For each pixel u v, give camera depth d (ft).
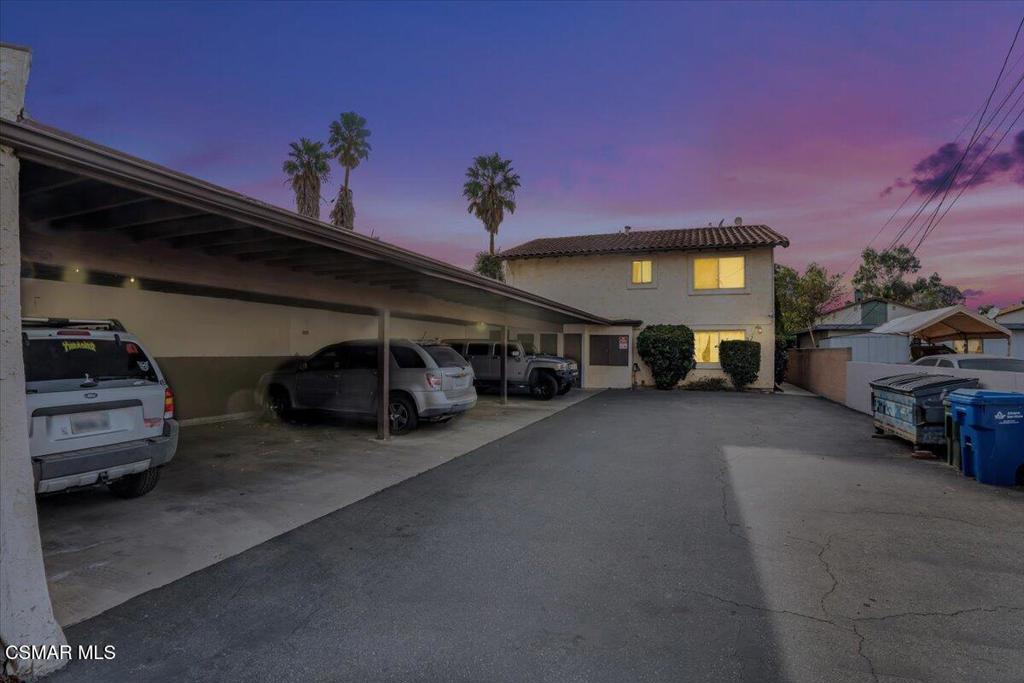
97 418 16.01
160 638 10.60
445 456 27.12
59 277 26.71
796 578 13.52
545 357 54.60
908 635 10.88
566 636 10.84
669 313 71.20
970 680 9.44
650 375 70.64
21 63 9.97
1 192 9.74
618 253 72.28
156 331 32.86
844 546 15.62
